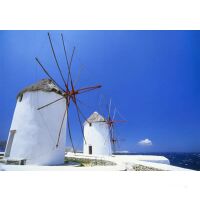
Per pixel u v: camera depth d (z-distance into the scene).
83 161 11.21
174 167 7.24
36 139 8.77
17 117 9.42
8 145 9.50
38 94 9.25
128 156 14.27
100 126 19.55
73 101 9.93
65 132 10.19
